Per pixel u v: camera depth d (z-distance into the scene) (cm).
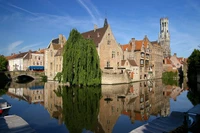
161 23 14725
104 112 2119
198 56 6600
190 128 1289
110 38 5916
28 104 2586
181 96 3253
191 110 1470
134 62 6662
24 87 4644
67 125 1684
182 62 11131
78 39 4241
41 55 9238
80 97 3059
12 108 2358
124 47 7369
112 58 5966
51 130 1562
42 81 6588
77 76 4131
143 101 2777
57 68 6638
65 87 4422
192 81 6662
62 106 2416
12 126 1434
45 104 2567
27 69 9069
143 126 1363
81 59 4125
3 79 6650
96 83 4362
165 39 14525
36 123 1745
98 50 5578
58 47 7038
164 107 2388
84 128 1605
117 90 3888
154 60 8138
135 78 6525
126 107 2373
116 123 1739
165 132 1240
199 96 3247
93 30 6550
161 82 6169
